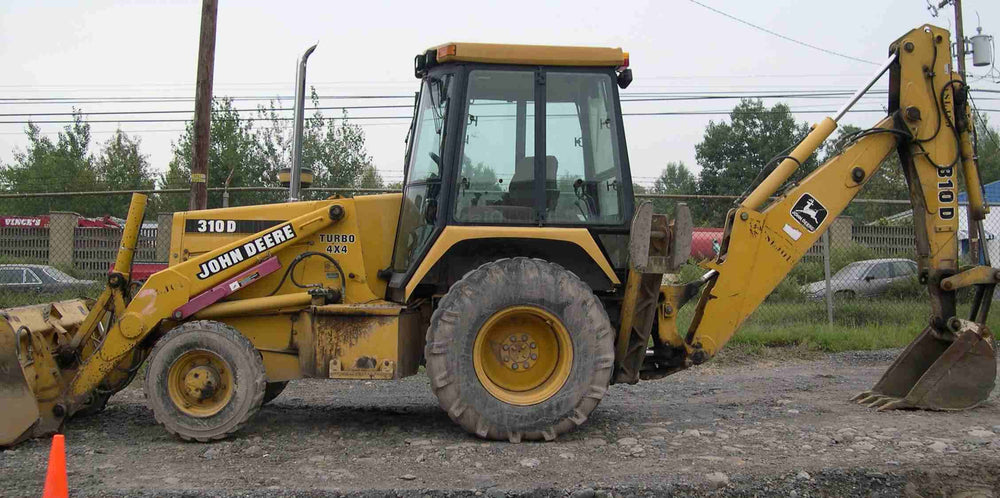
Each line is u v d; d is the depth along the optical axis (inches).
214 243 247.9
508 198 228.5
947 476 183.8
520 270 217.8
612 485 175.5
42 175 1196.5
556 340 223.3
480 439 221.3
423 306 243.6
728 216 253.1
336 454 206.7
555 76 232.2
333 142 888.9
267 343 235.5
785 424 236.8
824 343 403.2
